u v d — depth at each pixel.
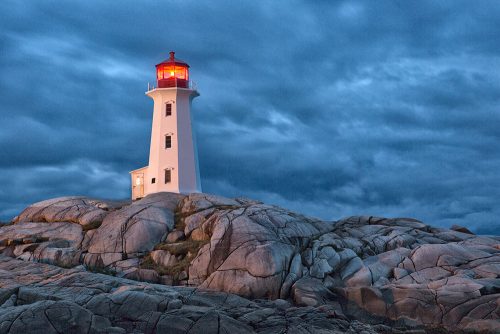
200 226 40.03
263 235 35.44
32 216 45.56
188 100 58.03
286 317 27.81
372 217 44.44
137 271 36.19
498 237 41.34
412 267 34.91
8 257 38.44
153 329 25.88
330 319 28.16
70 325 25.19
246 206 39.91
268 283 32.69
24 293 29.80
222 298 31.00
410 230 41.59
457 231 44.03
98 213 43.72
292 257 34.78
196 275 35.03
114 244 39.44
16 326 25.02
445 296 29.88
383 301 30.89
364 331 27.31
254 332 25.95
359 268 35.25
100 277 32.69
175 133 56.69
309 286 32.56
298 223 38.78
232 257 34.12
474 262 34.47
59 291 30.62
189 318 26.03
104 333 25.20
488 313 28.58
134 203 45.41
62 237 41.59
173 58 59.06
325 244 37.00
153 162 57.16
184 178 56.06
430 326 29.09
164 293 29.50
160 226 41.09
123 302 27.31
